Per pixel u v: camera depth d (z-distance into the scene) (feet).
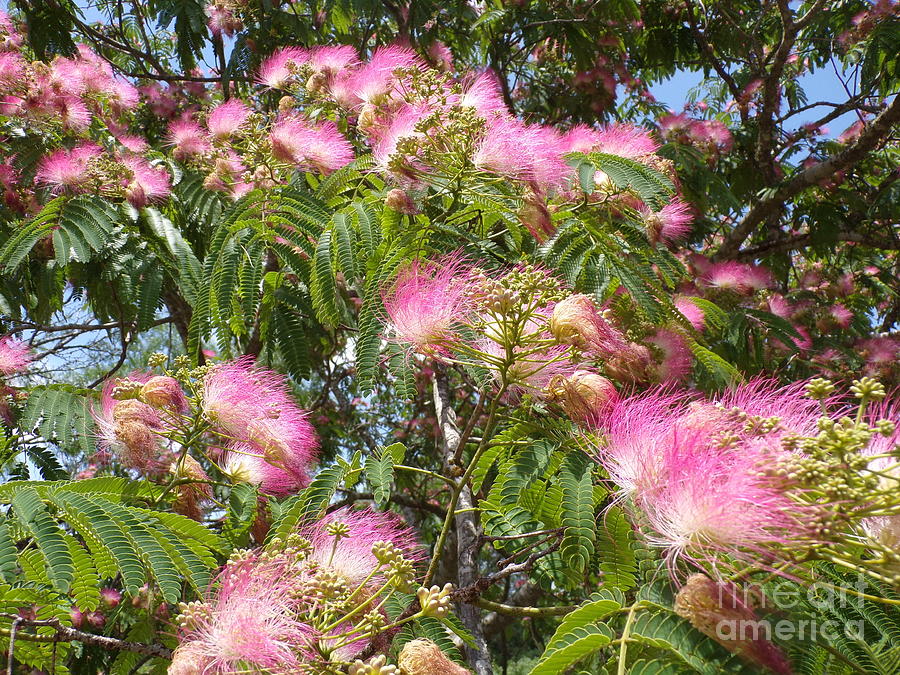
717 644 4.39
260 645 5.16
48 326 14.90
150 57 21.29
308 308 11.34
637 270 9.41
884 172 24.54
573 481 6.16
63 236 11.26
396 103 11.70
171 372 8.32
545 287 6.16
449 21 21.61
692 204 16.97
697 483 4.69
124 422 7.93
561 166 10.09
